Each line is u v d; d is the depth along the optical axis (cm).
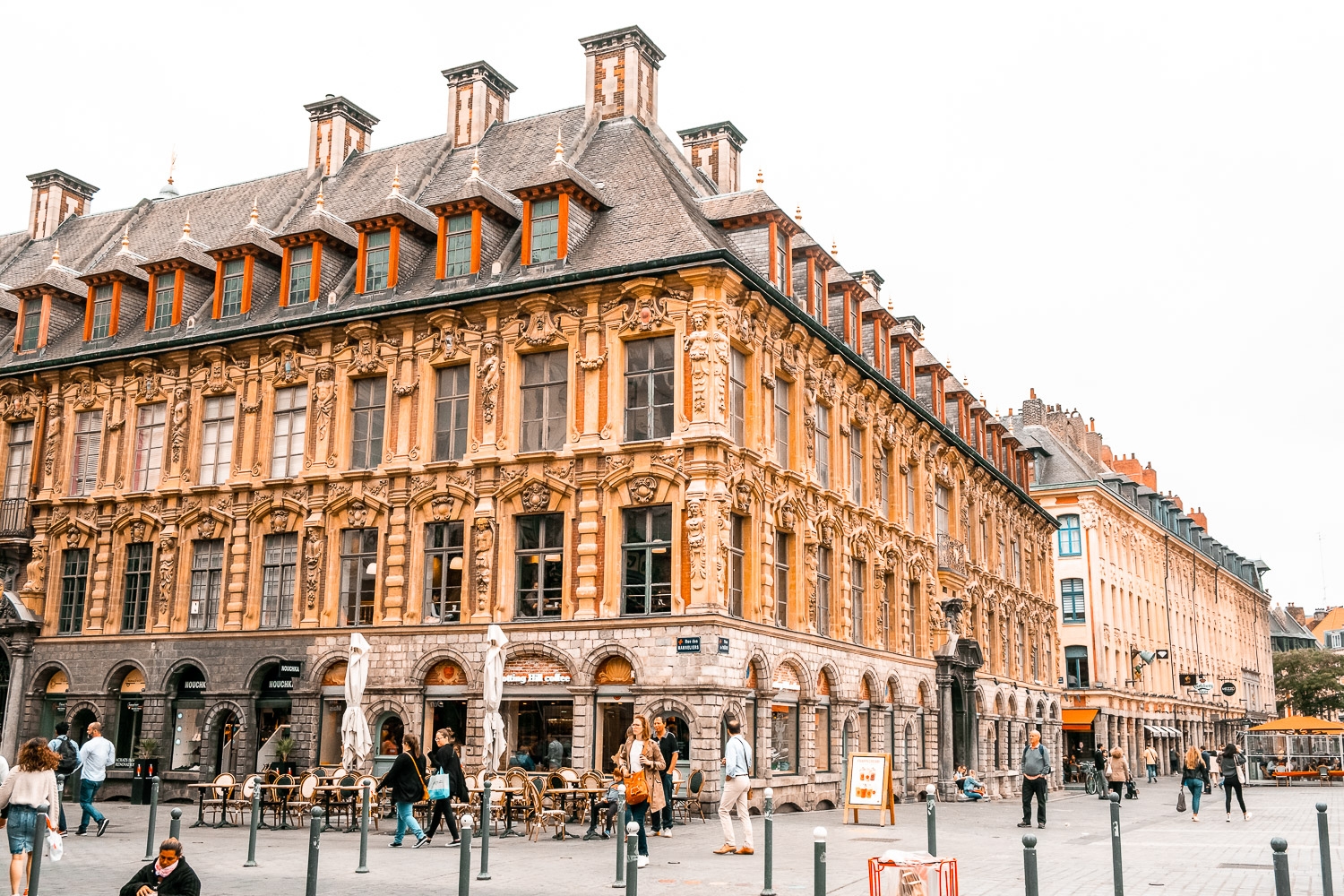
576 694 2861
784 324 3278
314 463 3306
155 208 4722
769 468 3114
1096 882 1659
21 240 4925
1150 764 6569
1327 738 6262
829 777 3306
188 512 3459
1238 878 1719
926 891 1213
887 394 4022
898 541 4069
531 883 1617
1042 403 7788
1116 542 7594
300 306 3491
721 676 2769
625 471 2922
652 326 2973
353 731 2617
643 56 3938
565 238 3156
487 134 4062
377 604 3144
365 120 4441
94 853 1973
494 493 3061
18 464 3850
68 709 3516
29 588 3631
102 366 3709
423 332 3250
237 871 1741
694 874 1709
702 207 3469
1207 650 9725
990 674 4900
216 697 3300
